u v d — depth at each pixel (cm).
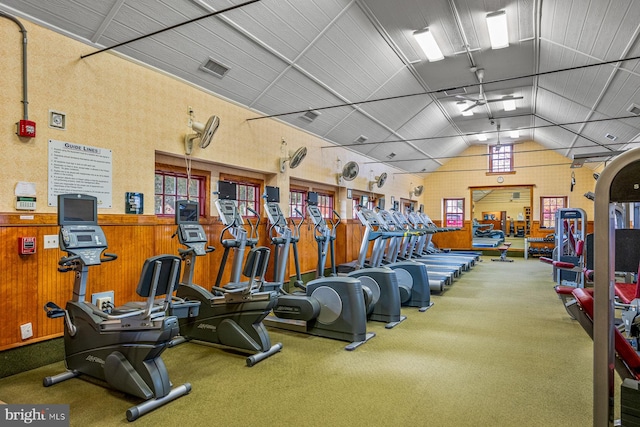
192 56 468
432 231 1040
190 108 503
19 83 334
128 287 423
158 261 278
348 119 795
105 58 404
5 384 312
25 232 338
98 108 397
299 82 604
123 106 421
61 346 366
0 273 322
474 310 583
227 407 273
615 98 674
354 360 369
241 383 314
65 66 368
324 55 569
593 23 488
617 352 205
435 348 405
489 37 588
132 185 431
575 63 611
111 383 292
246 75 537
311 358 374
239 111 586
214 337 405
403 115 896
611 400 176
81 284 326
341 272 787
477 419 257
